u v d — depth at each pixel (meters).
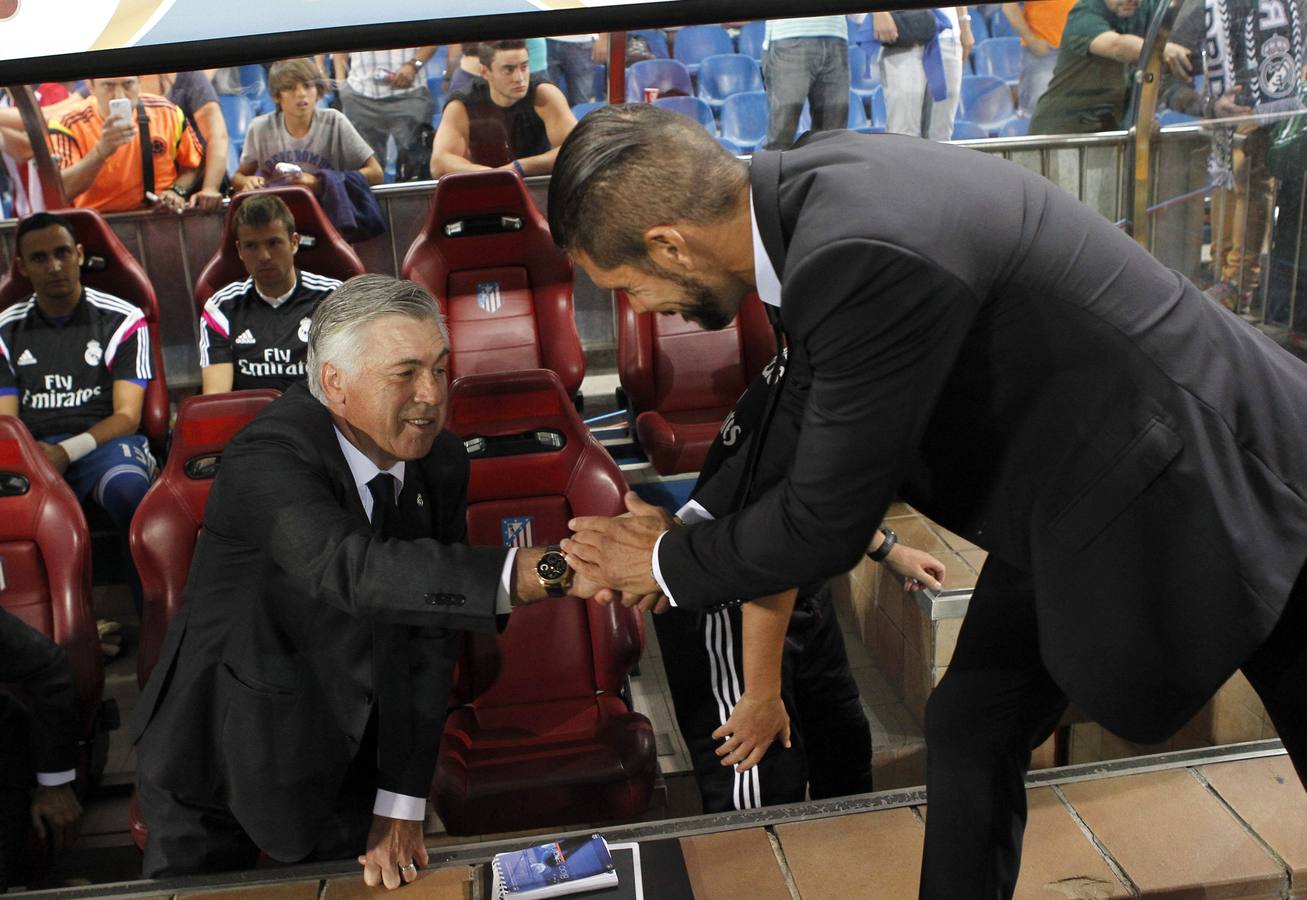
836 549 1.20
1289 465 1.21
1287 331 3.70
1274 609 1.21
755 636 1.76
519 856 1.54
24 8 1.66
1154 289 1.18
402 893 1.55
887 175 1.11
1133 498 1.18
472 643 2.67
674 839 1.60
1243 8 3.52
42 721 2.32
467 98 4.97
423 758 1.65
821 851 1.57
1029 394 1.19
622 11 1.79
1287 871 1.50
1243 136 3.68
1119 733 1.33
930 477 1.34
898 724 2.87
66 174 4.81
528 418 2.69
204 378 3.99
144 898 1.57
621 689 2.76
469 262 4.14
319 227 4.07
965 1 1.92
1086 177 4.73
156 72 1.71
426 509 1.73
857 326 1.08
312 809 1.66
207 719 1.67
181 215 4.98
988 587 1.49
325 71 4.86
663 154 1.13
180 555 2.70
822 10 1.87
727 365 4.05
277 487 1.53
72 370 3.87
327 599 1.50
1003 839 1.41
